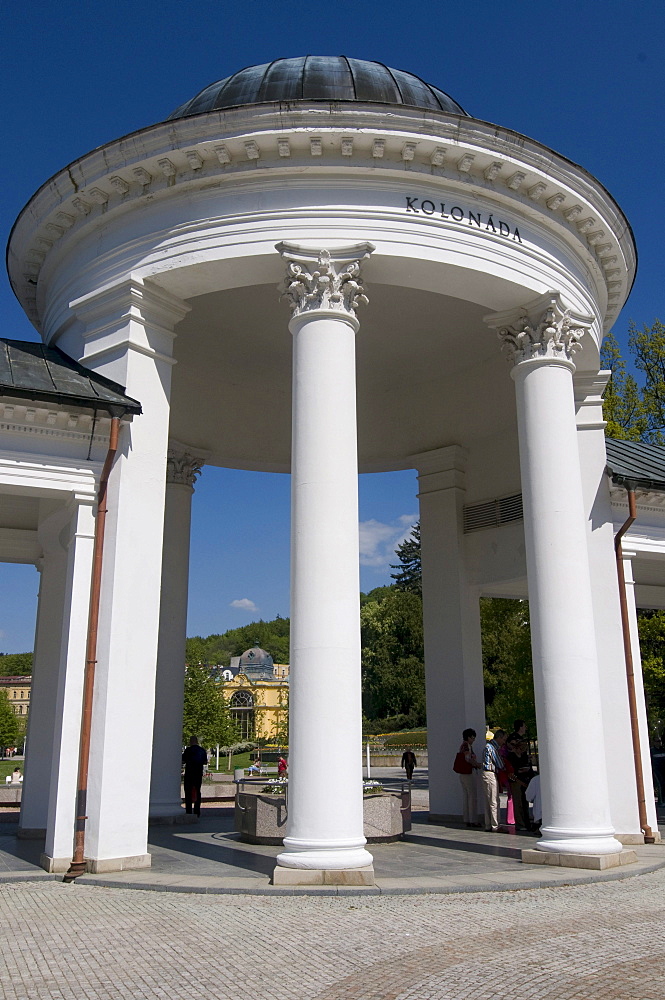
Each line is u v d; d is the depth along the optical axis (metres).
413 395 22.17
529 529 13.59
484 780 17.34
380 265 13.24
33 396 12.13
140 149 13.29
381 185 13.22
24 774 15.58
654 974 6.55
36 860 12.51
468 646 20.25
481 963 6.87
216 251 13.20
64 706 11.91
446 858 12.82
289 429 23.47
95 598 12.32
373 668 79.19
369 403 22.72
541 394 14.02
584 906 9.20
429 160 13.35
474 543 20.89
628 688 15.45
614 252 15.87
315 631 11.22
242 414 22.81
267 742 78.38
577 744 12.48
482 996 6.02
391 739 67.94
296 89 14.66
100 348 13.88
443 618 20.62
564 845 11.97
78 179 13.95
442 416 21.73
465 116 13.01
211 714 60.50
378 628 79.88
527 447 13.94
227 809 22.80
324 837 10.53
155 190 13.65
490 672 53.72
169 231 13.59
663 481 16.44
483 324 19.02
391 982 6.36
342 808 10.69
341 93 14.63
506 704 40.22
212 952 7.21
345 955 7.12
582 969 6.70
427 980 6.41
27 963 6.89
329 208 13.02
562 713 12.61
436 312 18.56
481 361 20.58
